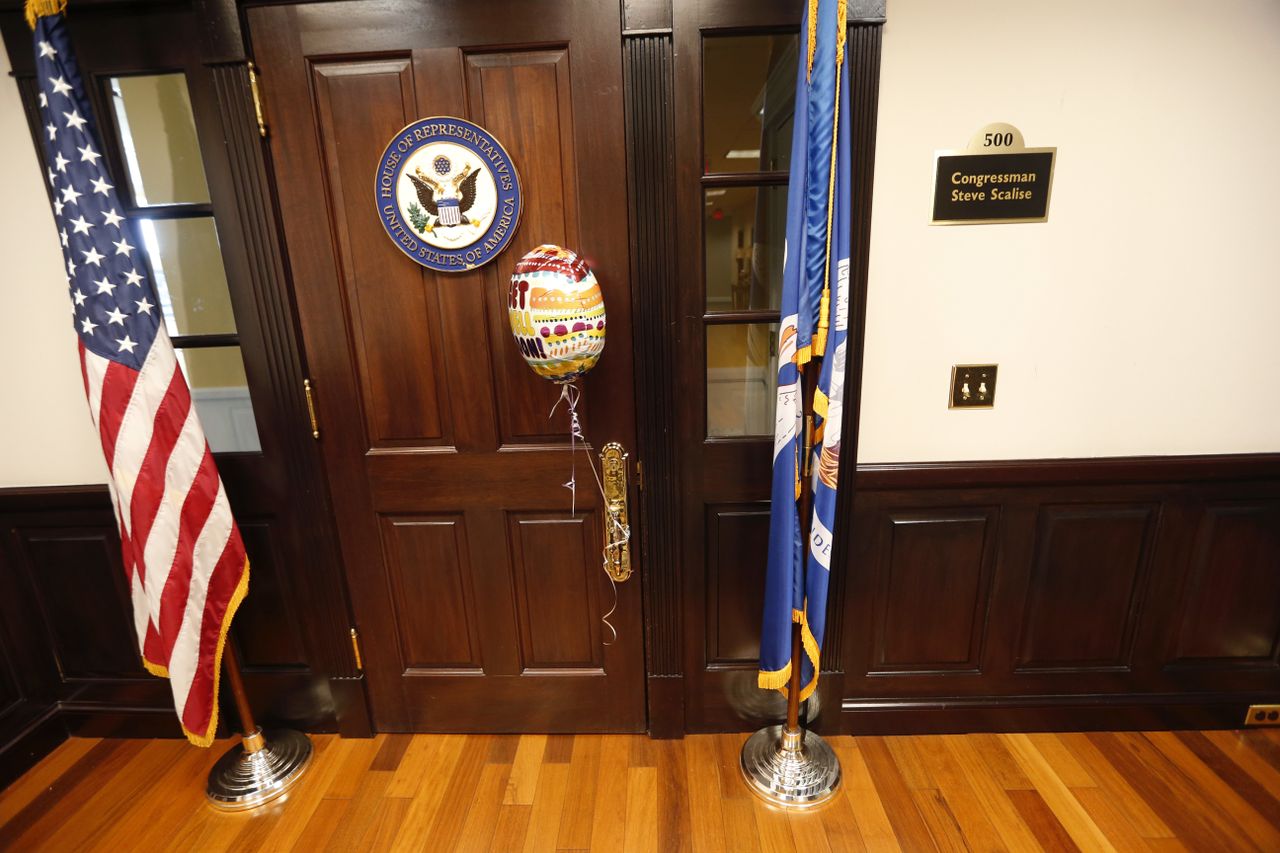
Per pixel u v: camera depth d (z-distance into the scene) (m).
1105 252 1.42
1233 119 1.34
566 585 1.68
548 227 1.43
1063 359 1.49
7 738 1.69
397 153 1.38
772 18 1.29
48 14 1.21
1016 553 1.62
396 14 1.32
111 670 1.78
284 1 1.31
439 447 1.59
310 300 1.48
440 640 1.74
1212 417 1.52
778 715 1.74
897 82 1.33
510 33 1.32
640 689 1.75
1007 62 1.32
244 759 1.66
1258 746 1.67
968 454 1.56
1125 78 1.33
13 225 1.47
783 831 1.46
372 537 1.65
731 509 1.60
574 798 1.57
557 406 1.55
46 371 1.57
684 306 1.45
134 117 1.42
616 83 1.34
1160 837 1.42
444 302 1.49
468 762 1.70
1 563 1.68
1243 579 1.63
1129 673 1.71
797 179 1.20
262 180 1.40
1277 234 1.41
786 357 1.29
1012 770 1.62
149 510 1.38
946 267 1.43
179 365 1.43
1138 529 1.60
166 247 1.50
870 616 1.68
